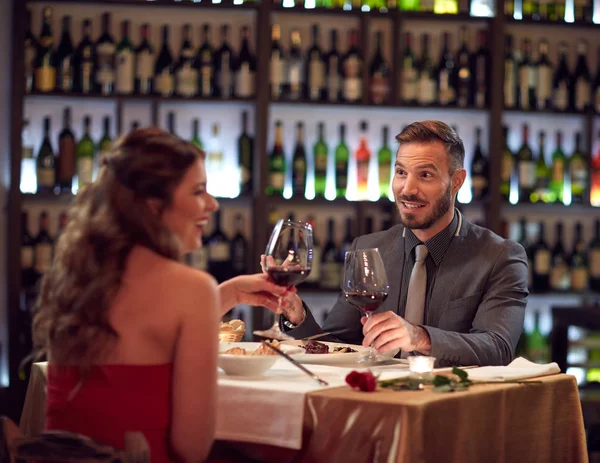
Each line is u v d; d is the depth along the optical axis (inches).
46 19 150.9
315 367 67.6
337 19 160.7
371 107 156.0
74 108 156.0
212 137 158.7
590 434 125.5
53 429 52.4
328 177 161.3
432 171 84.9
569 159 166.9
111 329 51.3
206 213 59.5
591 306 140.6
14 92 147.1
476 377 63.1
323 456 54.8
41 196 149.9
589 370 160.4
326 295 163.6
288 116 161.3
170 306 52.1
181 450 52.6
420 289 86.7
